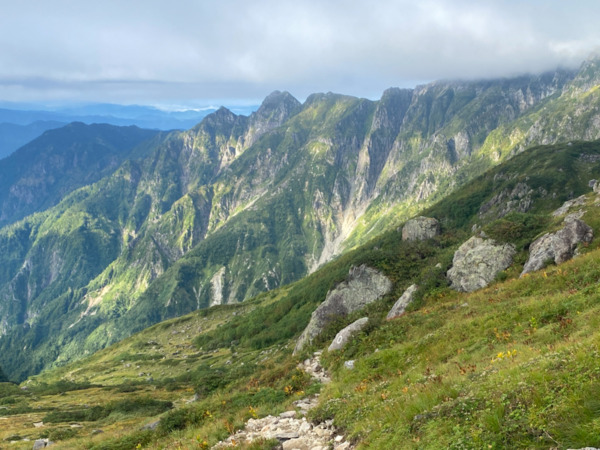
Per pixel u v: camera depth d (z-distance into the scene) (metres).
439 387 14.68
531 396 9.91
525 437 8.66
